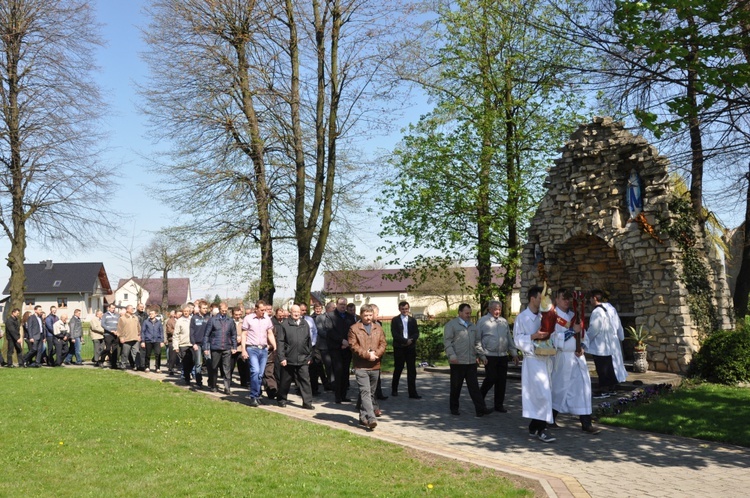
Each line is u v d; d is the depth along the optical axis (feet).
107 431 32.30
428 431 34.55
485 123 75.77
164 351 96.58
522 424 36.47
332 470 25.31
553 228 59.36
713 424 33.60
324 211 68.39
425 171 80.94
